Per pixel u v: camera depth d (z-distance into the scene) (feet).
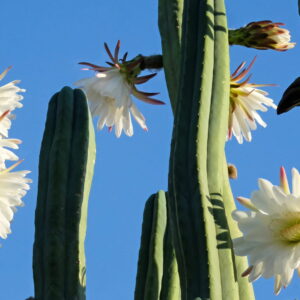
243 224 12.42
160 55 13.91
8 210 13.01
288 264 12.32
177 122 12.70
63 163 13.24
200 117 12.65
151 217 13.60
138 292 13.41
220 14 13.00
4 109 13.35
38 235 13.11
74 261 13.01
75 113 13.43
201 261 12.37
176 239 12.50
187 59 12.86
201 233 12.41
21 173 13.10
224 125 12.78
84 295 13.03
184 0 13.10
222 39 12.94
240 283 12.53
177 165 12.58
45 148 13.35
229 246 12.46
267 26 13.73
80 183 13.19
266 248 12.38
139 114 13.91
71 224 13.09
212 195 12.54
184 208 12.49
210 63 12.83
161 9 13.64
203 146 12.60
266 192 12.43
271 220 12.41
